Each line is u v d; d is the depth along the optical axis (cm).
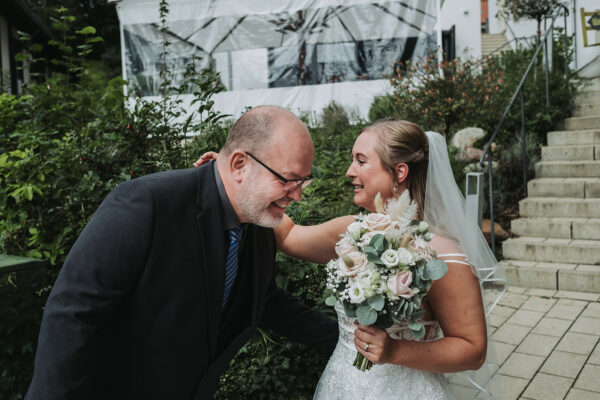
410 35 1030
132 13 1069
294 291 256
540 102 769
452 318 159
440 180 178
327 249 204
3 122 385
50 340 129
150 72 1070
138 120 311
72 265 133
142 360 143
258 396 256
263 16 1061
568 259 521
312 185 281
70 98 415
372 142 181
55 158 299
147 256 139
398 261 140
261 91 1071
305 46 1059
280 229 210
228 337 170
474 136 697
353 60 1051
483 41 1540
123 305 142
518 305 458
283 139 143
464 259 166
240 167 149
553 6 1030
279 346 254
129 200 140
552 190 617
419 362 153
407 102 771
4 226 298
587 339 381
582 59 914
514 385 323
